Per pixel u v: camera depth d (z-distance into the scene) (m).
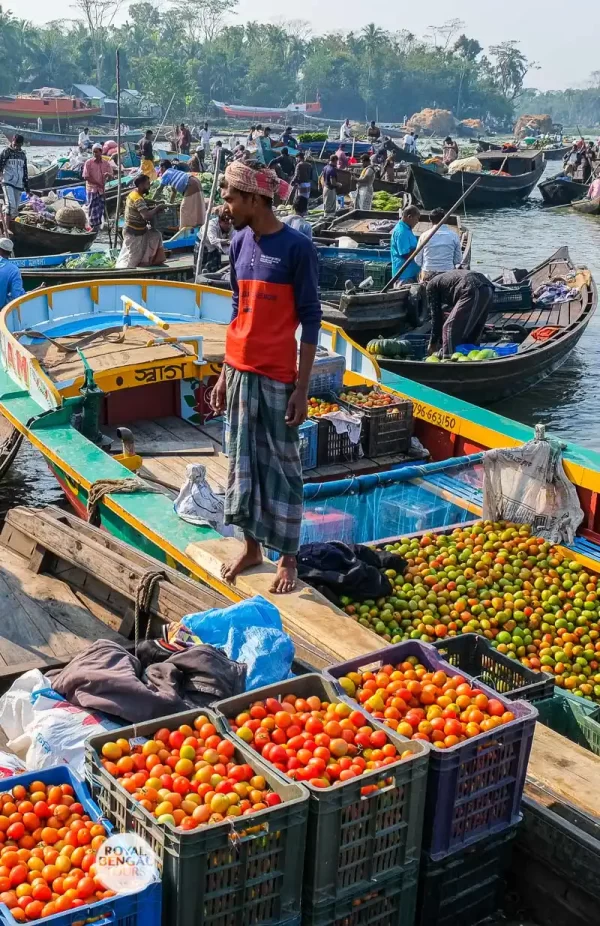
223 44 139.50
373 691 3.92
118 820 3.27
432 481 8.23
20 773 3.77
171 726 3.63
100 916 2.93
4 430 10.16
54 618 6.11
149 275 15.45
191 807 3.16
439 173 38.16
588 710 4.88
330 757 3.47
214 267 16.45
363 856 3.33
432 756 3.43
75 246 20.91
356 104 156.62
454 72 163.25
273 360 4.54
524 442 7.92
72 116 78.38
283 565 5.14
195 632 4.44
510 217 36.00
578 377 15.59
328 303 14.48
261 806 3.16
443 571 6.68
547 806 4.00
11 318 9.28
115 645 4.32
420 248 13.85
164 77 103.25
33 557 6.72
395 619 6.07
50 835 3.26
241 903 3.11
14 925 2.80
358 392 9.28
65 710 3.99
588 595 6.66
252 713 3.71
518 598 6.54
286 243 4.39
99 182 24.45
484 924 3.90
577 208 37.56
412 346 13.80
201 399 9.14
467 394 12.53
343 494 7.61
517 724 3.59
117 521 6.64
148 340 9.22
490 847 3.75
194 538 6.03
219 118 111.25
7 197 22.52
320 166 34.78
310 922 3.27
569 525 7.45
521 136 121.25
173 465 8.15
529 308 15.46
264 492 4.79
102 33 122.31
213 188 14.85
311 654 4.72
